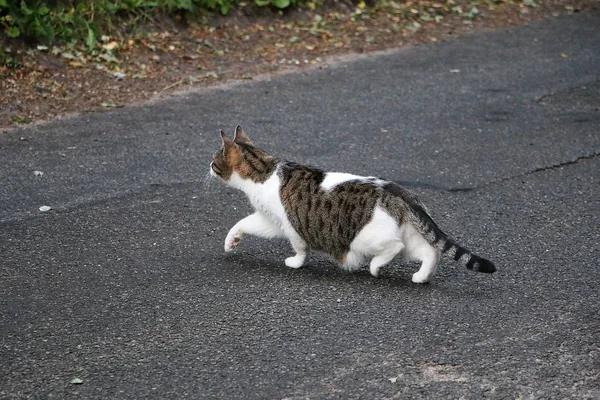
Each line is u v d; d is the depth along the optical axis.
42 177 10.74
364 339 7.18
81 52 14.80
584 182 11.07
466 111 13.74
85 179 10.74
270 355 6.93
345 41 17.03
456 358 6.89
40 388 6.44
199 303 7.81
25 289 8.02
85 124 12.62
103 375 6.62
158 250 8.94
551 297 7.98
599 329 7.38
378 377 6.61
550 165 11.64
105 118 12.89
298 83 14.81
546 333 7.30
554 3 20.55
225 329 7.34
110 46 15.00
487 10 19.66
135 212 9.84
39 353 6.93
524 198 10.51
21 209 9.80
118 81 14.22
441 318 7.55
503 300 7.91
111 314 7.58
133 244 9.05
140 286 8.13
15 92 13.30
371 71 15.59
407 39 17.52
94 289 8.05
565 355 6.95
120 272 8.41
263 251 8.99
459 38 17.81
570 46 17.56
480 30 18.44
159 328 7.36
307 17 17.73
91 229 9.37
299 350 7.00
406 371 6.70
